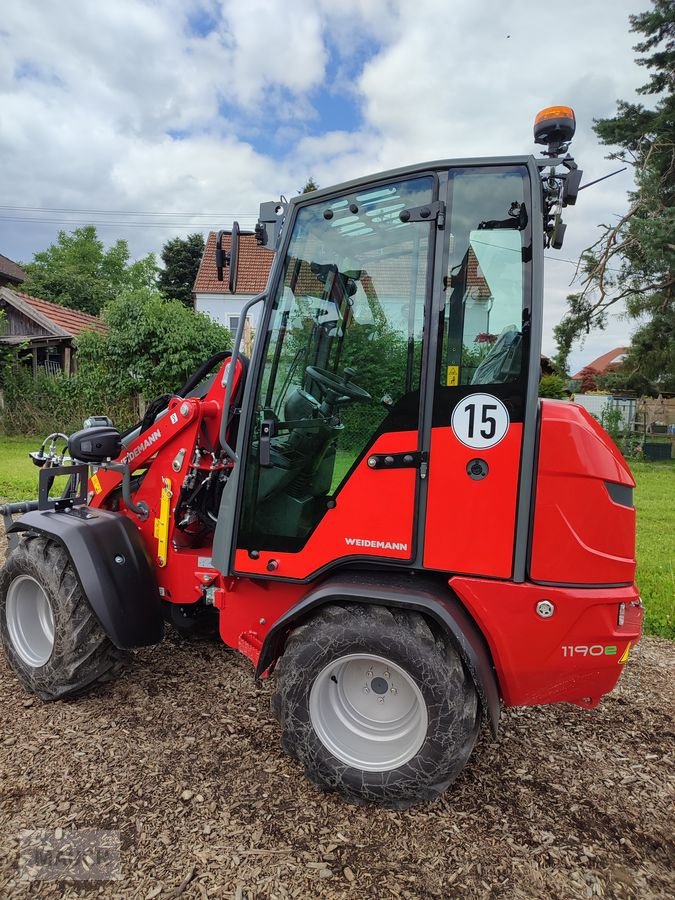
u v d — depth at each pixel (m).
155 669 3.55
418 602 2.29
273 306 2.65
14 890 2.05
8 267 29.70
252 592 2.84
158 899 2.02
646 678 3.71
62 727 2.96
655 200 15.03
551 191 2.30
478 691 2.27
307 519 2.59
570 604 2.25
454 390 2.32
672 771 2.80
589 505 2.26
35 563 3.12
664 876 2.19
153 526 3.38
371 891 2.08
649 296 16.39
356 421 2.48
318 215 2.58
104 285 37.66
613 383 19.97
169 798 2.49
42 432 15.41
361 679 2.55
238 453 2.70
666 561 6.11
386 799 2.44
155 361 14.41
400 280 2.43
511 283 2.26
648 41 16.70
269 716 3.10
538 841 2.33
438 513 2.36
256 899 2.04
